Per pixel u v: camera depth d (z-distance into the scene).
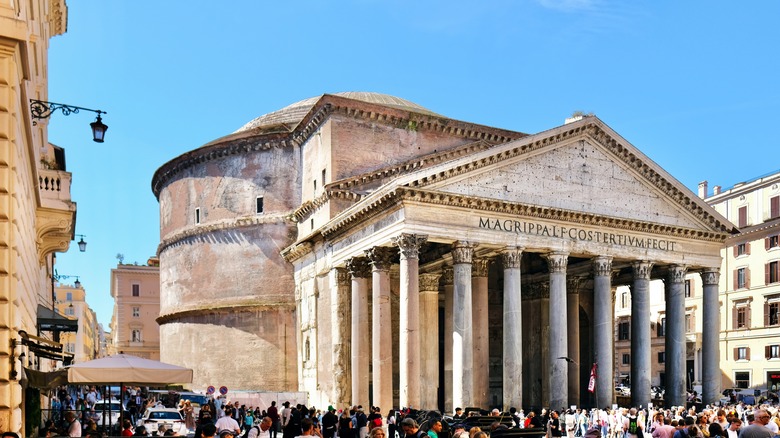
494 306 50.88
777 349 55.16
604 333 39.91
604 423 35.09
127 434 19.94
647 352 41.19
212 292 53.78
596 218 39.97
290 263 51.03
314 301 46.06
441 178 36.28
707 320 44.16
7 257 14.21
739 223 60.06
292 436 25.39
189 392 48.00
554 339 38.34
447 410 43.03
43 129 26.56
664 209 43.00
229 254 53.28
